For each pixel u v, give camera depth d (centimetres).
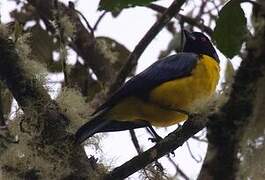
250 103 591
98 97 1111
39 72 816
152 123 991
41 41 1133
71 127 816
